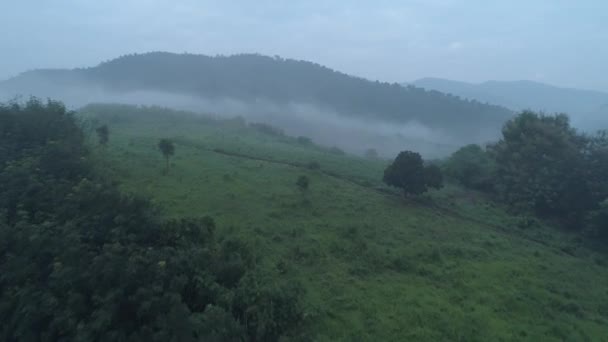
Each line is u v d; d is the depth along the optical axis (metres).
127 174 33.53
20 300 15.34
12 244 17.52
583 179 35.78
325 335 17.30
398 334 17.92
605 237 32.16
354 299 20.14
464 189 42.72
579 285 24.84
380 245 26.64
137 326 14.45
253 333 15.05
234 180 35.62
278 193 33.66
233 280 17.41
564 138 38.78
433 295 21.36
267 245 24.45
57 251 16.55
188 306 15.66
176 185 32.84
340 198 34.47
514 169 39.75
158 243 18.41
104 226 18.03
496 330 18.80
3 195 20.91
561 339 18.88
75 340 13.66
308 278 21.62
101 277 15.08
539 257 28.38
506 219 35.22
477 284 22.94
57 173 24.30
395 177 35.56
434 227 31.11
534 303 21.59
